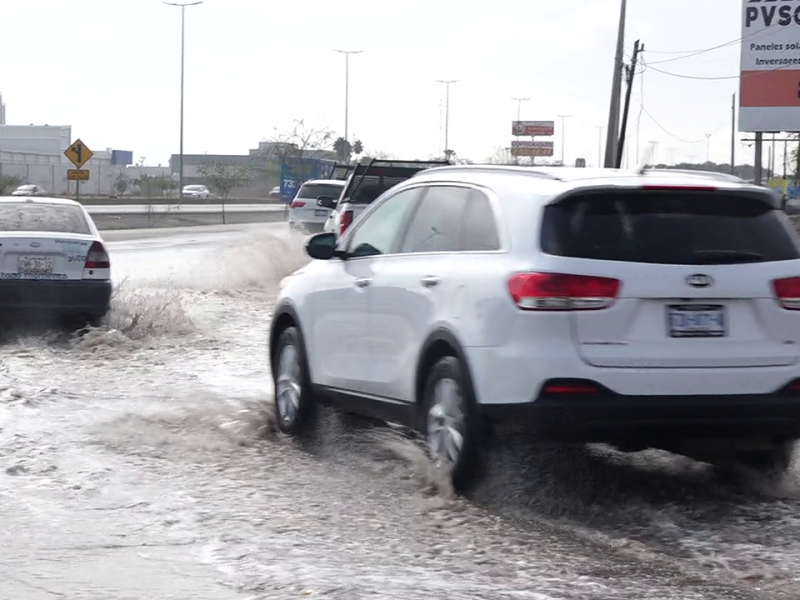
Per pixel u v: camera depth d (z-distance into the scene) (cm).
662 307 636
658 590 529
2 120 14388
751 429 651
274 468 769
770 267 653
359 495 698
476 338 657
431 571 554
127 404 980
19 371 1145
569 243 640
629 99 4894
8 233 1336
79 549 587
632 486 719
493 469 669
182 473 751
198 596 518
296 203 3375
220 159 12050
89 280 1349
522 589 527
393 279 750
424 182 776
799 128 5447
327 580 538
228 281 2211
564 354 625
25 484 716
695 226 654
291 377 880
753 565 568
